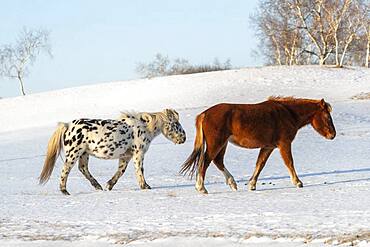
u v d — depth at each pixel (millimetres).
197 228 10383
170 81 64375
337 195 14195
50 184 19531
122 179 20109
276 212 11852
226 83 59969
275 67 69000
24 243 9711
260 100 51969
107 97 61812
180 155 27703
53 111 58781
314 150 27859
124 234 10070
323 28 74000
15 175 22734
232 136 15891
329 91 55594
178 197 14945
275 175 19750
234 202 13641
